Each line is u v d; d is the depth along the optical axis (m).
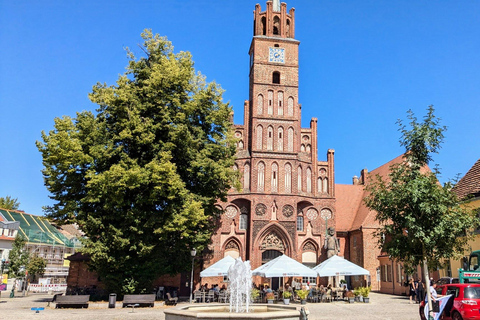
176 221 28.33
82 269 39.25
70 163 28.34
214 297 35.69
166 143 30.02
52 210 30.98
